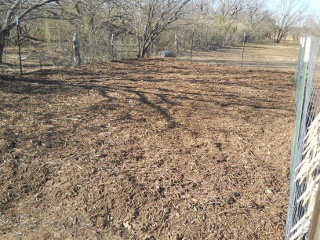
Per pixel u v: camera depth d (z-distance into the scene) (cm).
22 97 609
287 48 2956
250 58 1794
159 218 274
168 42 1988
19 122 471
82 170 340
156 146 411
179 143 425
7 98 593
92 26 1428
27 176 330
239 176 341
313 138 213
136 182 321
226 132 472
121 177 328
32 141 406
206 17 2748
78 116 515
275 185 325
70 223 271
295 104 621
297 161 260
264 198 302
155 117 530
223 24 3142
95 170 342
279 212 282
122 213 281
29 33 1584
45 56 1219
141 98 650
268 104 641
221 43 2836
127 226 268
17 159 359
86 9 1410
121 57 1364
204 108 596
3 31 1069
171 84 809
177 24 1723
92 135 438
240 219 273
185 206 287
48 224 269
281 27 4997
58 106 566
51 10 1355
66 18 1266
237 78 948
